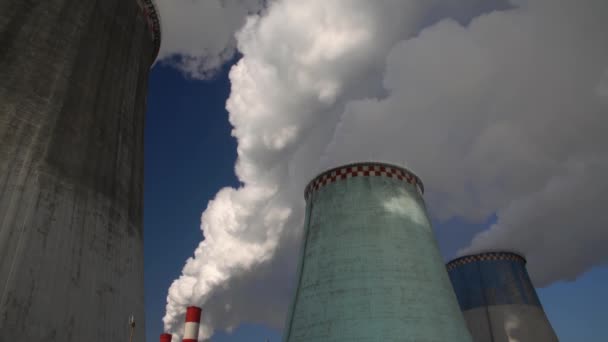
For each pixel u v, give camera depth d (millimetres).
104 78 17609
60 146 14195
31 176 12820
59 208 13234
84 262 13453
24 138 13242
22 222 11977
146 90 22156
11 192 12125
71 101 15406
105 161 16141
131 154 18391
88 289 13273
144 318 16766
